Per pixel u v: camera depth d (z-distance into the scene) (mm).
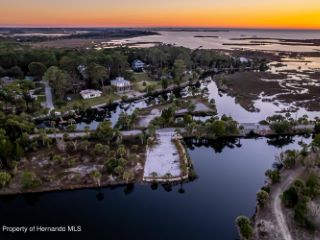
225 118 107562
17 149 81812
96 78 157500
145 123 113500
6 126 93000
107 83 170875
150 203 68375
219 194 71062
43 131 96938
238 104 143125
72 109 127750
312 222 55625
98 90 154250
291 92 161375
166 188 74000
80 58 173000
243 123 110625
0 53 181250
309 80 188875
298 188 63688
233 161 88250
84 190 71938
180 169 78938
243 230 53750
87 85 160375
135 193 72062
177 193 71938
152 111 128750
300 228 56000
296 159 80375
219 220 62062
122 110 136625
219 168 83812
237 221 56406
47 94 147250
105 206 67375
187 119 107125
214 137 99250
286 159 78062
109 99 140000
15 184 71812
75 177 74312
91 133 98500
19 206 67938
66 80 141250
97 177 71188
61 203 68500
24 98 126062
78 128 111938
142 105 143125
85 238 57500
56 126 114500
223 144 101000
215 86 181750
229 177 78625
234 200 68562
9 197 69312
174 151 89250
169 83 173625
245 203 67312
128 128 106062
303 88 169375
